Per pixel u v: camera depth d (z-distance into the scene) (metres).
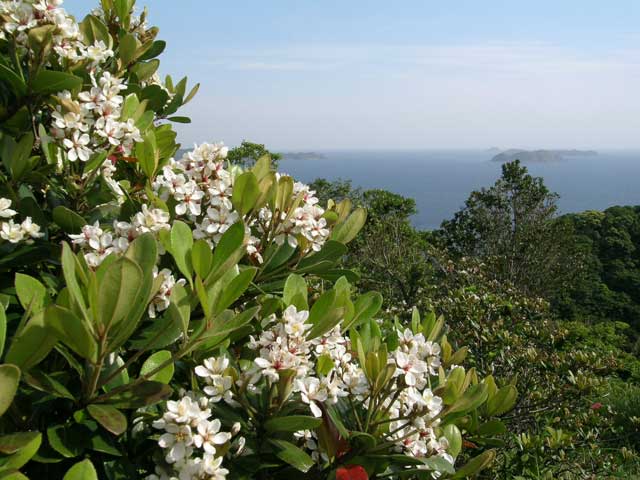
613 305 25.75
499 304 7.25
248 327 2.08
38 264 2.23
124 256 1.47
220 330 1.75
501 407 2.84
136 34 2.96
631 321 25.47
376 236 14.98
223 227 2.14
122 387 1.65
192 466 1.63
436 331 2.77
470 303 7.02
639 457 6.57
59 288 1.98
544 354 6.56
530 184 20.03
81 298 1.53
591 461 6.06
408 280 11.75
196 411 1.66
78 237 1.90
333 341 2.23
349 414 2.18
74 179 2.26
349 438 2.01
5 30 2.25
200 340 1.73
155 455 1.74
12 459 1.37
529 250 18.55
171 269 2.20
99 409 1.57
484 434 2.77
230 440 1.86
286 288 2.18
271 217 2.36
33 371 1.57
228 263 1.87
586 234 31.66
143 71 3.01
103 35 2.56
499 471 5.01
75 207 2.31
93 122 2.26
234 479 1.80
